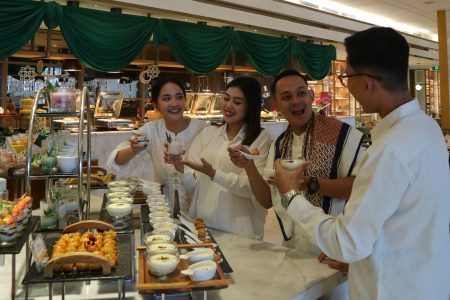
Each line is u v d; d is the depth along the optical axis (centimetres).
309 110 211
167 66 869
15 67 718
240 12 855
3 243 160
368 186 122
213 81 984
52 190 218
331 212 198
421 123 129
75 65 754
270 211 609
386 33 128
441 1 976
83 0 646
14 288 158
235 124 247
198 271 141
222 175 227
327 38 1062
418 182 122
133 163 347
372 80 129
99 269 146
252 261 191
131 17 675
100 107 682
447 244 129
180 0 746
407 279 125
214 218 240
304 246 204
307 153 206
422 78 1889
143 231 209
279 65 948
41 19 577
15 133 308
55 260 141
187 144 290
